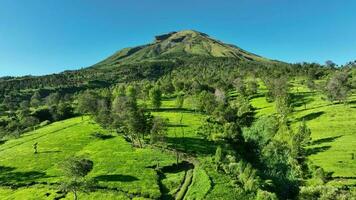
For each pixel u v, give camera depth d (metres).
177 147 128.75
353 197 75.44
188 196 88.06
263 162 116.62
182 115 183.00
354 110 150.12
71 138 150.88
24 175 111.19
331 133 124.44
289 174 100.31
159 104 193.88
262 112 173.38
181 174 104.25
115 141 141.62
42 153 133.25
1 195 96.50
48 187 100.06
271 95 193.75
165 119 155.75
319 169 91.31
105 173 105.12
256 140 138.62
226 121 164.00
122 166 110.50
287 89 195.00
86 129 166.62
